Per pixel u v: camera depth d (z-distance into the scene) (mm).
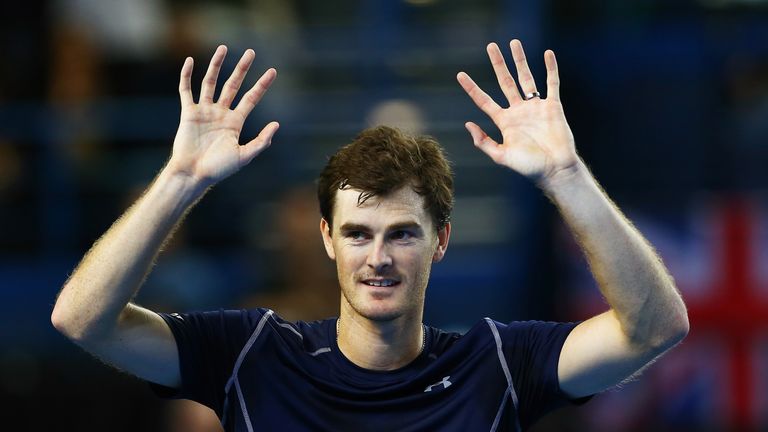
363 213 15750
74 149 37062
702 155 37062
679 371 33656
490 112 15938
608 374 16219
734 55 37562
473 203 38562
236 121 15969
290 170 37281
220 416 16875
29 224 36875
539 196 35906
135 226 15578
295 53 38625
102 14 37719
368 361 16531
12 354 35094
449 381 16562
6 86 37500
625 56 37438
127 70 37531
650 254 15680
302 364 16625
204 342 16719
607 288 15578
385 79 38812
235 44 38219
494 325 17031
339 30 39312
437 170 16188
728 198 36062
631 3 38125
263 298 29266
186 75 16031
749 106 37406
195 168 15711
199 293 34344
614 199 36812
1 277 35906
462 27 38562
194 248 35844
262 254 33938
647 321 15602
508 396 16547
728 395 33750
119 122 37094
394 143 16031
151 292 33719
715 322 34469
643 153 37062
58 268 36125
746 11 38031
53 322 15852
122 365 16312
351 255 15883
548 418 32312
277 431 16406
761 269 34969
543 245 35594
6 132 37000
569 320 34812
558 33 37812
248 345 16781
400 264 15844
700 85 37438
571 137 15680
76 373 34594
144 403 33906
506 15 38188
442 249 16719
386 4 39031
